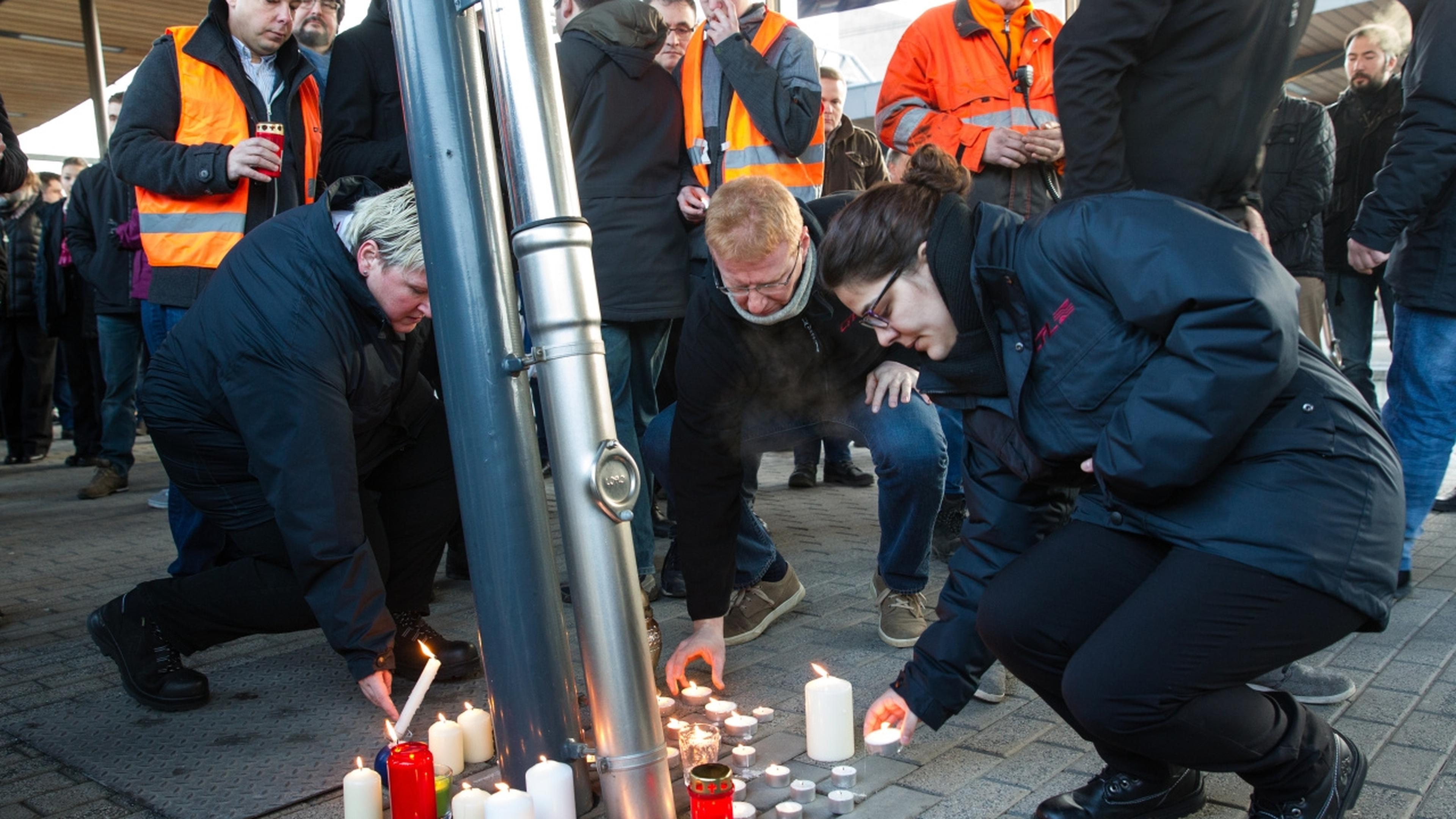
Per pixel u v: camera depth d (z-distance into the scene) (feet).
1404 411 11.37
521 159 6.21
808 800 7.02
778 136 12.30
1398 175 11.03
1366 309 17.88
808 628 11.19
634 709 6.47
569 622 11.75
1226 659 5.67
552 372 6.32
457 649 10.08
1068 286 5.84
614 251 12.06
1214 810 6.78
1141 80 9.23
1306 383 5.81
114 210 20.45
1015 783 7.29
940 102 13.07
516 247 6.34
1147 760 6.48
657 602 12.46
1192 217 5.51
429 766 6.57
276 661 10.85
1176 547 5.91
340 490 8.02
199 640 9.47
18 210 26.58
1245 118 9.25
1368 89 17.10
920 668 7.09
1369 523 5.70
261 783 7.76
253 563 9.38
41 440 27.78
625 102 12.03
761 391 9.45
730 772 6.53
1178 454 5.41
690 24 13.34
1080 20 9.02
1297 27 9.26
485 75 11.12
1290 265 15.76
